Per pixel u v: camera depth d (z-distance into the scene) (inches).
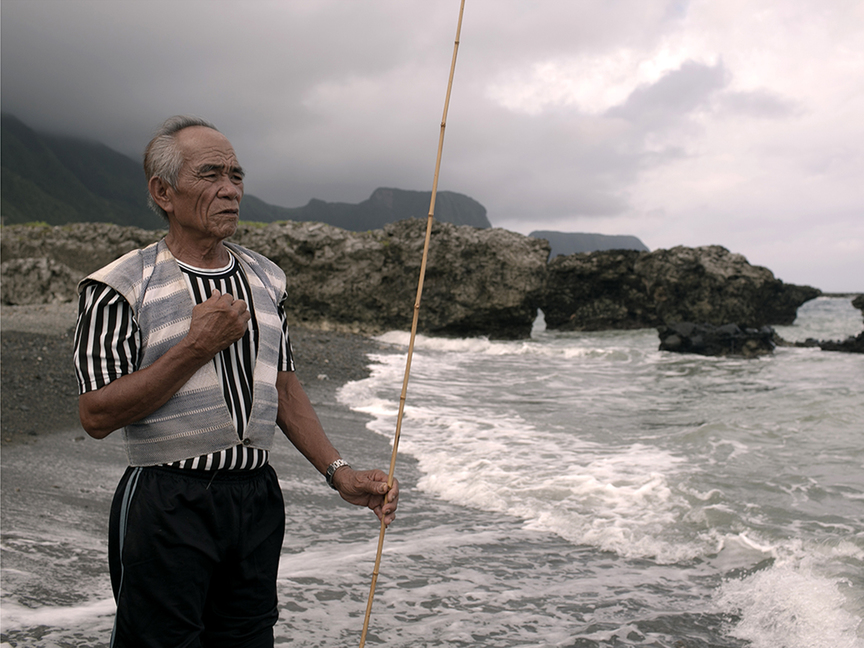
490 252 1044.5
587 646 119.8
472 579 151.1
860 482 236.2
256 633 70.3
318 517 197.3
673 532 185.2
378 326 1033.5
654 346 992.9
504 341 1066.1
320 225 1051.3
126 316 62.8
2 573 139.9
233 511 66.0
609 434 329.1
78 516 184.7
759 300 1381.6
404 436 316.5
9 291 1009.5
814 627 125.1
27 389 361.1
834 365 706.8
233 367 66.9
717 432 328.2
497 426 346.6
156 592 62.9
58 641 111.4
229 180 68.0
